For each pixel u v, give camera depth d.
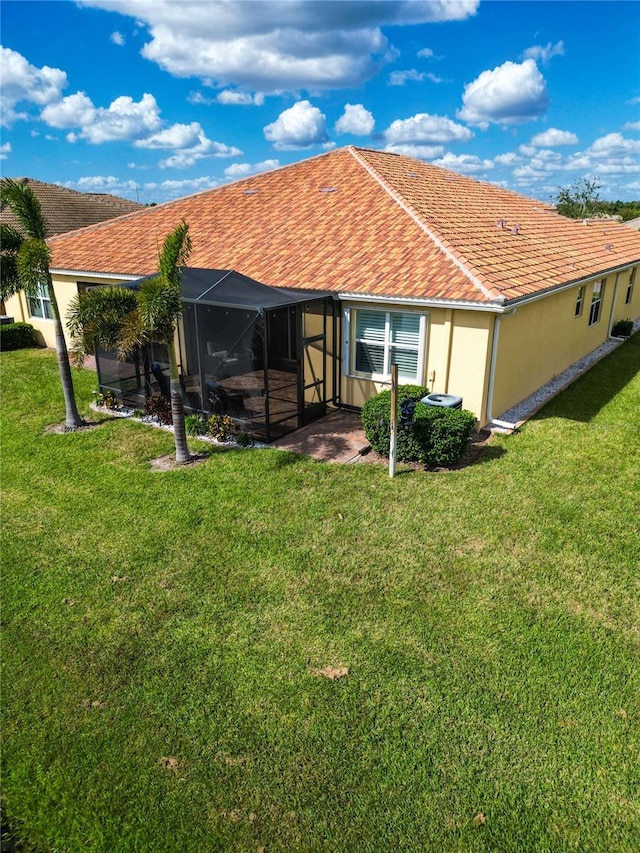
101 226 22.59
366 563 8.29
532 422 13.77
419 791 5.04
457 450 10.98
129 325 11.05
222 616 7.26
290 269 15.48
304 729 5.64
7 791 5.14
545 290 13.88
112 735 5.64
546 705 5.86
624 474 10.88
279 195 19.86
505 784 5.09
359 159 19.83
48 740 5.61
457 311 12.74
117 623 7.16
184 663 6.51
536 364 15.77
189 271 15.05
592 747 5.41
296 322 13.27
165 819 4.88
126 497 10.41
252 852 4.61
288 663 6.47
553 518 9.38
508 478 10.80
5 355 21.89
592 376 17.91
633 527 9.08
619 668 6.31
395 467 11.05
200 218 20.31
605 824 4.78
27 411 15.38
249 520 9.52
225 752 5.44
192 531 9.23
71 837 4.76
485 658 6.48
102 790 5.12
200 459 12.13
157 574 8.13
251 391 13.00
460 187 21.98
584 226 25.44
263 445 12.91
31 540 9.05
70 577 8.09
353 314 14.29
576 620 7.07
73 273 19.69
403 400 10.96
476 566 8.17
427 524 9.28
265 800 5.00
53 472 11.55
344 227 16.66
